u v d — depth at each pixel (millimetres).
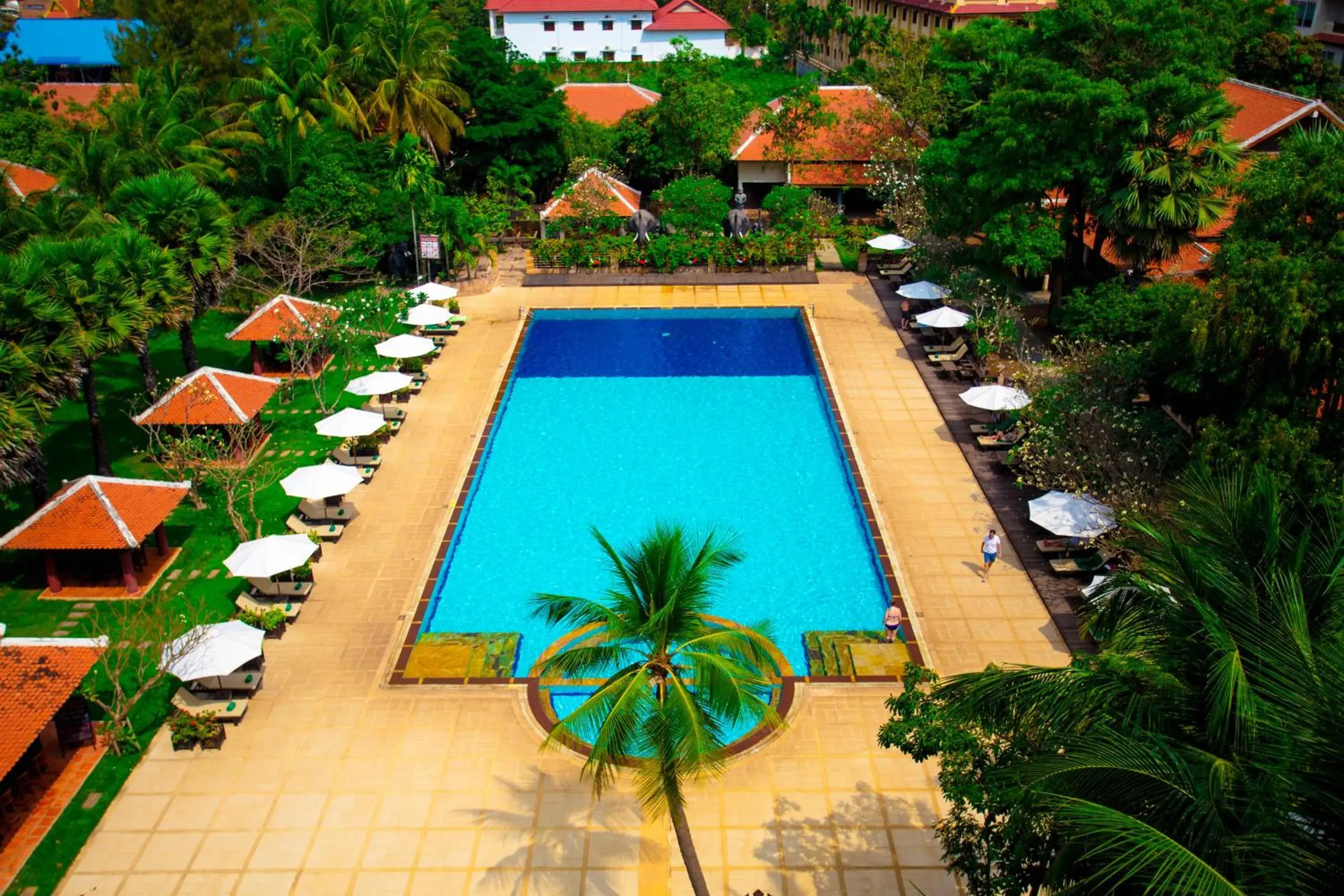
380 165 55000
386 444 38438
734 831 22203
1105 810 11750
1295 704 12258
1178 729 13727
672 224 57156
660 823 22406
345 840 22016
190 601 29781
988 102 59688
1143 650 14961
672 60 65375
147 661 27062
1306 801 11820
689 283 54719
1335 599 13789
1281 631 13109
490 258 55406
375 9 63438
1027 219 44094
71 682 23000
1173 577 14703
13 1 115500
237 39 69062
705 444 38906
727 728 25078
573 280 55094
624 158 66625
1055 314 45594
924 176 49375
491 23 111562
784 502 35125
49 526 29359
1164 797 12383
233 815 22625
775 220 59344
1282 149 29781
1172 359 29312
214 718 24609
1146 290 39000
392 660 27469
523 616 29719
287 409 41469
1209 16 52281
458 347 47031
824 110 65312
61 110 74938
